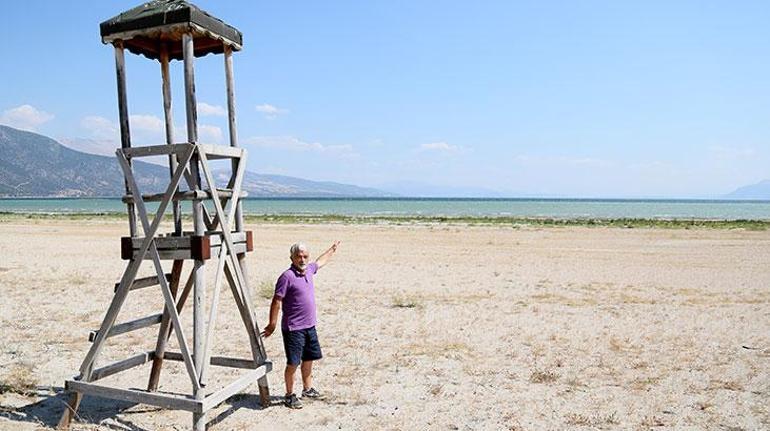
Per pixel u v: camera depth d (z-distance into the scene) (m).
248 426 5.46
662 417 5.70
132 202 5.34
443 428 5.43
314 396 6.23
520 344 8.56
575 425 5.50
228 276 5.73
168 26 4.98
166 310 6.11
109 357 7.88
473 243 26.02
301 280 5.96
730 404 6.06
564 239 28.31
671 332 9.30
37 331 9.34
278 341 8.88
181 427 5.42
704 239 28.45
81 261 18.83
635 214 76.12
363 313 10.84
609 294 12.98
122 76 5.34
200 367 4.99
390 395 6.35
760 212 89.62
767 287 14.04
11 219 48.25
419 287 13.88
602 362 7.59
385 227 37.91
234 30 5.61
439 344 8.55
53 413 5.80
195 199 4.95
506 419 5.64
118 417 5.68
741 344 8.53
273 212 76.94
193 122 5.00
